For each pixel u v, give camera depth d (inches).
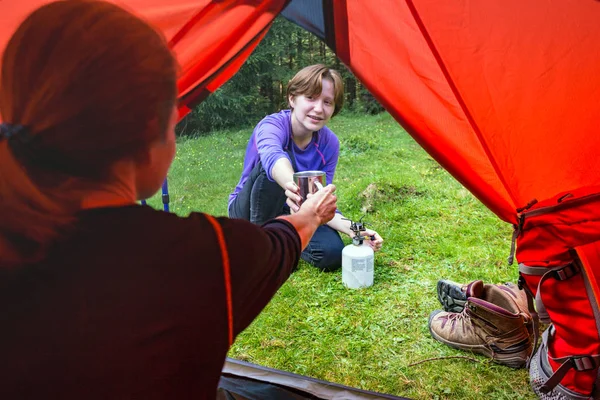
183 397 30.1
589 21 49.5
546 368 65.7
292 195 75.0
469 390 71.5
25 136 28.3
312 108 96.4
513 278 102.3
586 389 60.0
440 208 147.7
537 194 62.6
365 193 158.6
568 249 57.3
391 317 91.1
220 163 240.2
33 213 28.4
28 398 27.6
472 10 52.2
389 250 119.9
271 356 81.8
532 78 54.3
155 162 32.1
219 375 32.1
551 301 59.6
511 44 53.1
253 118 375.2
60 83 28.2
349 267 101.1
